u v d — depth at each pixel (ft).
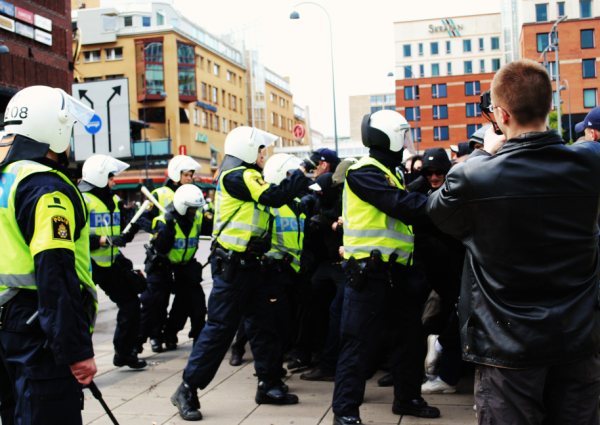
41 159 9.55
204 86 219.41
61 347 8.70
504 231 7.77
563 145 7.89
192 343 24.89
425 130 270.87
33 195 9.03
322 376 18.71
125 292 19.98
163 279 22.38
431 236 14.71
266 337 16.25
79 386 9.42
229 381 18.75
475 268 8.20
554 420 7.98
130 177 180.86
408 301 14.60
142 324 22.22
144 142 184.03
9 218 9.18
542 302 7.72
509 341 7.68
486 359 7.88
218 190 16.08
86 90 33.63
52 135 9.66
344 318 13.91
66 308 8.78
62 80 141.90
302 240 19.61
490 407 7.93
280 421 14.88
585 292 7.81
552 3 201.05
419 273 14.58
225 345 15.39
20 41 128.16
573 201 7.72
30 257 9.21
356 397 13.75
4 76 122.93
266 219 15.98
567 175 7.70
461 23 269.23
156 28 199.11
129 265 20.20
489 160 7.98
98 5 237.45
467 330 8.19
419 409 14.75
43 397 9.07
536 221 7.67
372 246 13.73
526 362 7.59
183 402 15.15
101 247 19.53
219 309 15.38
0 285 9.23
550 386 7.97
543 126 8.12
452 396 16.51
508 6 265.54
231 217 15.66
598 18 197.88
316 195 20.49
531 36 202.59
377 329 13.83
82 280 9.71
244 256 15.44
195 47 207.00
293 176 15.69
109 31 200.44
